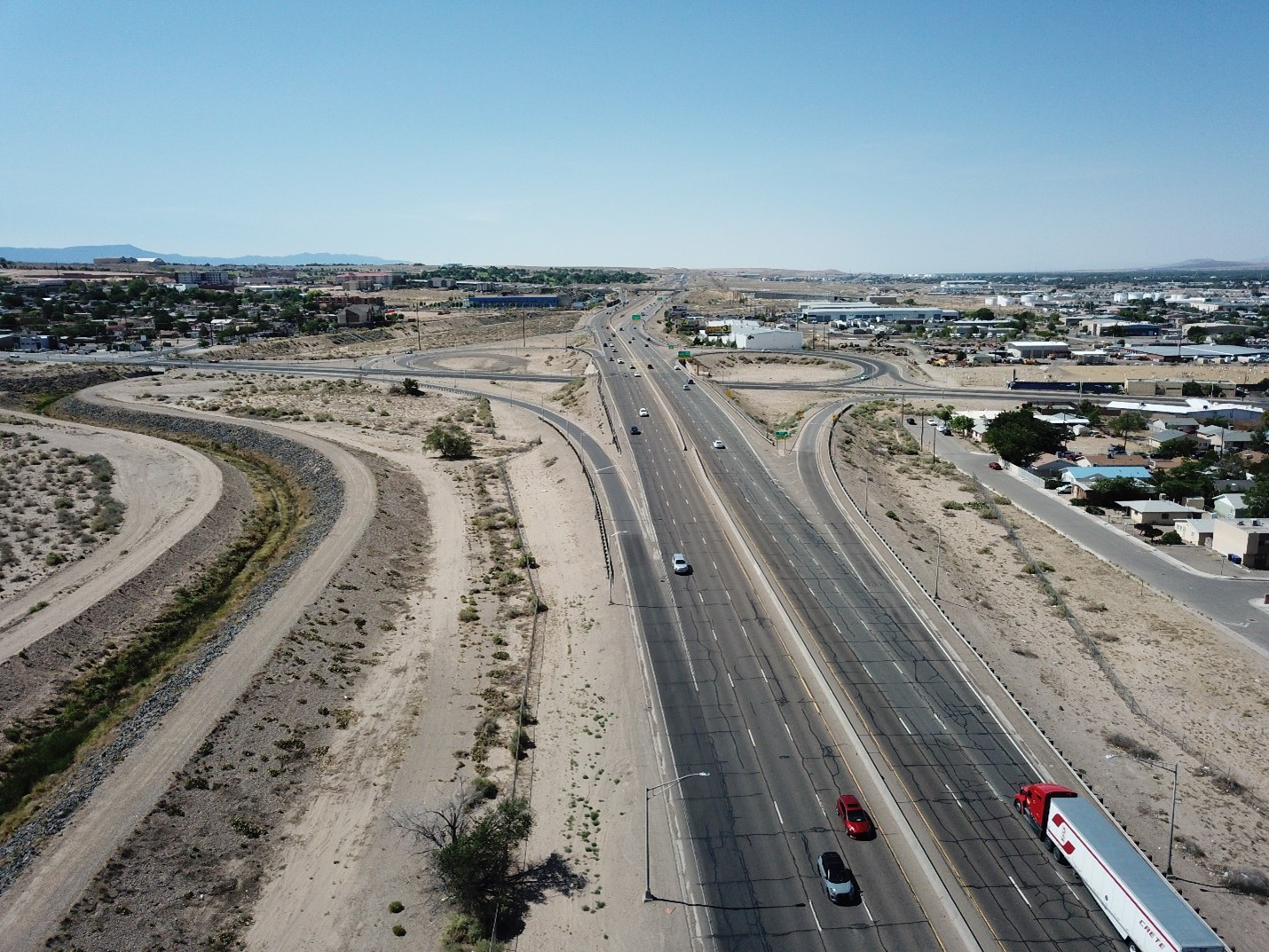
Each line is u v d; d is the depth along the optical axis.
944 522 115.00
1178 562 101.50
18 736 62.91
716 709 65.00
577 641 75.88
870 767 57.69
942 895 46.44
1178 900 41.38
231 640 72.62
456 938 44.12
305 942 43.84
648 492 117.00
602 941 44.00
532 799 55.16
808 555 94.75
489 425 168.50
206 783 54.75
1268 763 61.38
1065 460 144.62
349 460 134.75
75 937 42.69
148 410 173.62
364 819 53.09
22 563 91.56
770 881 47.94
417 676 69.88
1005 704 66.25
